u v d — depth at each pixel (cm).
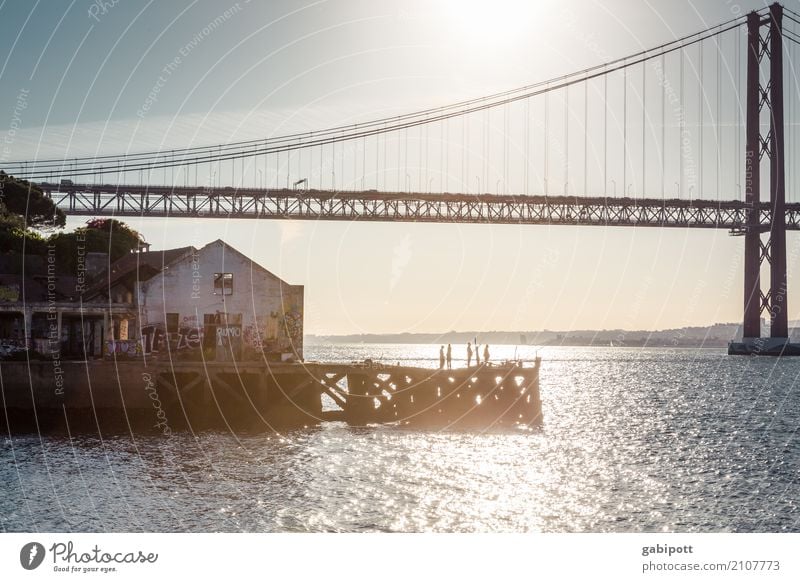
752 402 8831
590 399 9244
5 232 8025
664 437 5784
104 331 6131
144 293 5941
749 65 15000
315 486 3694
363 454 4525
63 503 3281
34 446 4538
